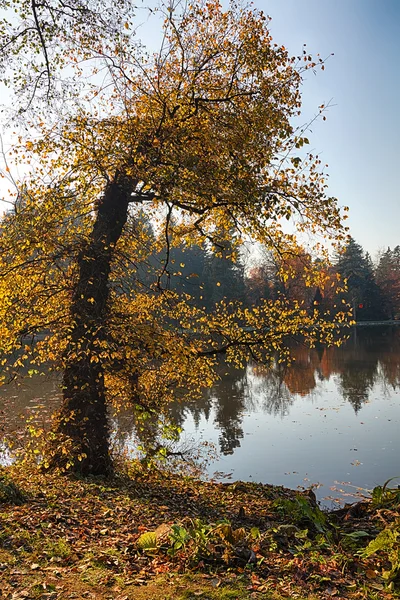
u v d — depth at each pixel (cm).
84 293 987
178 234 1112
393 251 11056
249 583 415
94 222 1067
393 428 1689
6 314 990
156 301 1188
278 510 745
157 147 908
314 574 440
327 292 6944
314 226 1003
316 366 3453
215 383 2811
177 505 783
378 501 709
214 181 885
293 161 854
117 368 1024
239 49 965
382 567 463
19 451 1052
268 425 1789
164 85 1031
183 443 1536
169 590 391
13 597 366
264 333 1069
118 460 1224
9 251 929
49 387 2355
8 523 534
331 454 1419
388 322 8994
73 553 470
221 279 5616
